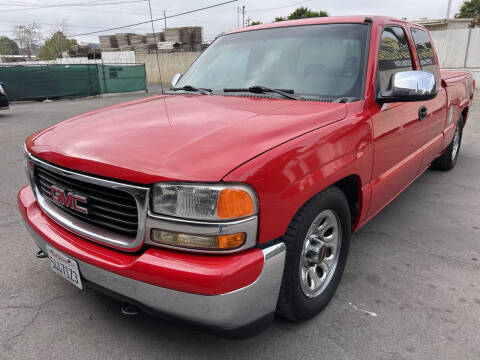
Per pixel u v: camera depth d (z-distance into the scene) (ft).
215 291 5.13
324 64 8.84
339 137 6.98
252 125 6.48
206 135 6.08
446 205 13.69
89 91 63.57
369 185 8.38
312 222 6.54
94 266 5.90
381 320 7.63
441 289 8.68
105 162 5.67
